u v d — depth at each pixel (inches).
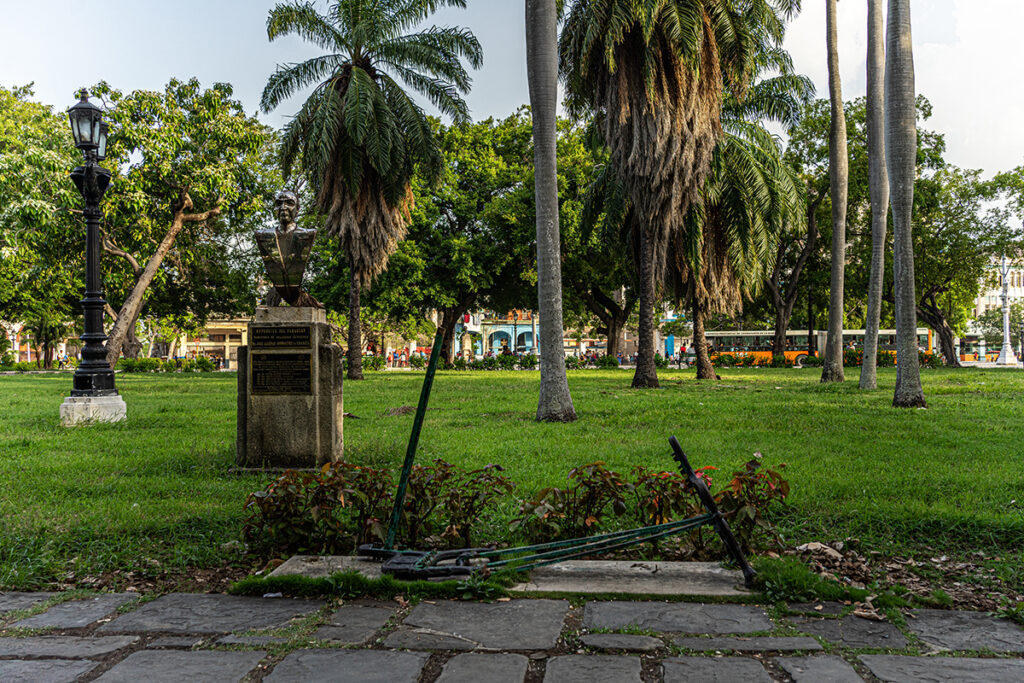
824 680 104.7
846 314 1898.4
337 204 885.2
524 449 327.0
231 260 1402.6
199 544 182.9
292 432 280.8
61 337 2224.4
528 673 109.5
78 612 137.7
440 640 122.3
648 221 786.2
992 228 1339.8
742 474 173.5
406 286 1248.8
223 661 113.6
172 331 2025.1
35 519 202.7
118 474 276.1
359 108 805.2
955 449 321.7
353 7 898.1
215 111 944.3
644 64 646.5
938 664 110.7
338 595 145.6
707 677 106.4
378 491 177.5
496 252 1284.4
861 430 393.7
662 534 154.6
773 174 905.5
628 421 451.2
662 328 2495.1
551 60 475.2
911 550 174.7
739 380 983.6
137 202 855.1
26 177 756.0
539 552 162.6
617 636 122.9
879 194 725.3
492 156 1332.4
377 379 1049.5
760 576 146.8
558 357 470.3
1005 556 169.2
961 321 2443.4
